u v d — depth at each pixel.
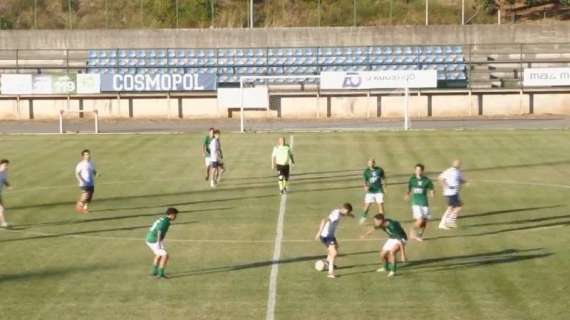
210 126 104.94
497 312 36.66
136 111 114.06
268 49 120.06
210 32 123.81
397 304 37.88
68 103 114.38
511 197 61.50
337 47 119.62
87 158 57.75
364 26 127.06
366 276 42.16
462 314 36.47
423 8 138.25
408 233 51.09
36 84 112.00
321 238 42.38
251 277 42.22
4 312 37.34
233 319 36.25
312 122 107.88
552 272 42.38
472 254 46.03
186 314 36.91
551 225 52.72
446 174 52.12
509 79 114.88
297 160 78.25
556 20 131.00
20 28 138.12
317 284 40.97
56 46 124.88
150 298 39.12
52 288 40.72
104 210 58.50
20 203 60.97
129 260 45.53
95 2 142.25
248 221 54.75
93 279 42.12
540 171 71.75
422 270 43.09
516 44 118.62
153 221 54.97
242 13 137.00
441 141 87.56
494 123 103.06
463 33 122.19
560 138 88.44
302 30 123.00
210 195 63.38
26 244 49.31
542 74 109.12
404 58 118.38
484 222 53.84
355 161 77.44
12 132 101.00
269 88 115.06
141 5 140.62
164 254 41.94
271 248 47.81
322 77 108.50
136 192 64.69
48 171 73.94
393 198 61.72
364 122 106.75
